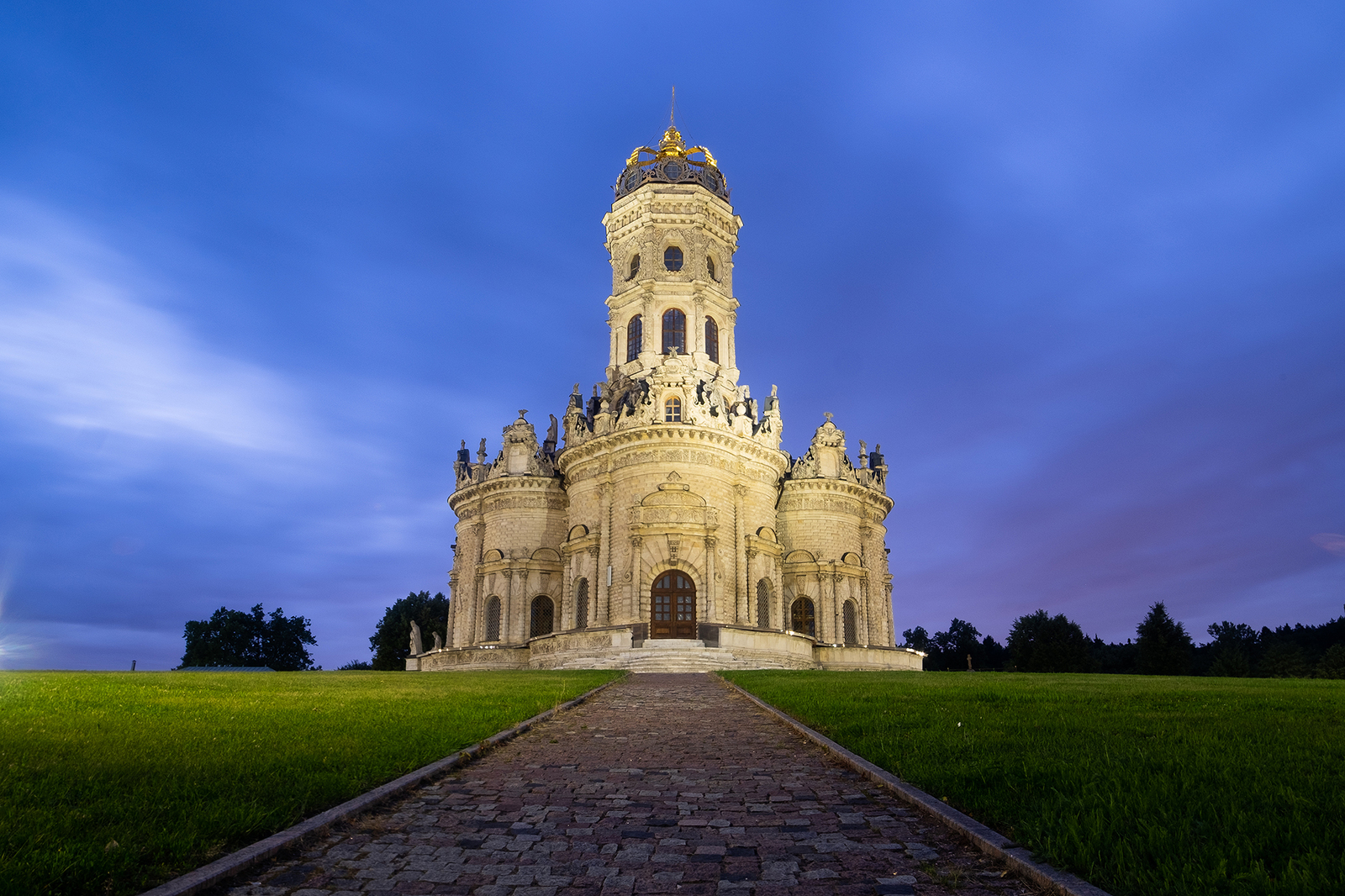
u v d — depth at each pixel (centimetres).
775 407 7288
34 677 3122
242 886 823
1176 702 2181
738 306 8050
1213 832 863
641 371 7519
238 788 1079
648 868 899
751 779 1339
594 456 6844
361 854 932
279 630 11775
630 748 1656
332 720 1791
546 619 7188
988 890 809
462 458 8288
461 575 7725
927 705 2108
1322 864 752
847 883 845
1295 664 10056
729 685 3353
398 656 11594
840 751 1499
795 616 7319
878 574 7894
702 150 8369
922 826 1037
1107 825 900
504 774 1377
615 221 8156
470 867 897
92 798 1019
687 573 6297
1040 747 1365
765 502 6956
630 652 5597
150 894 749
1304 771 1134
